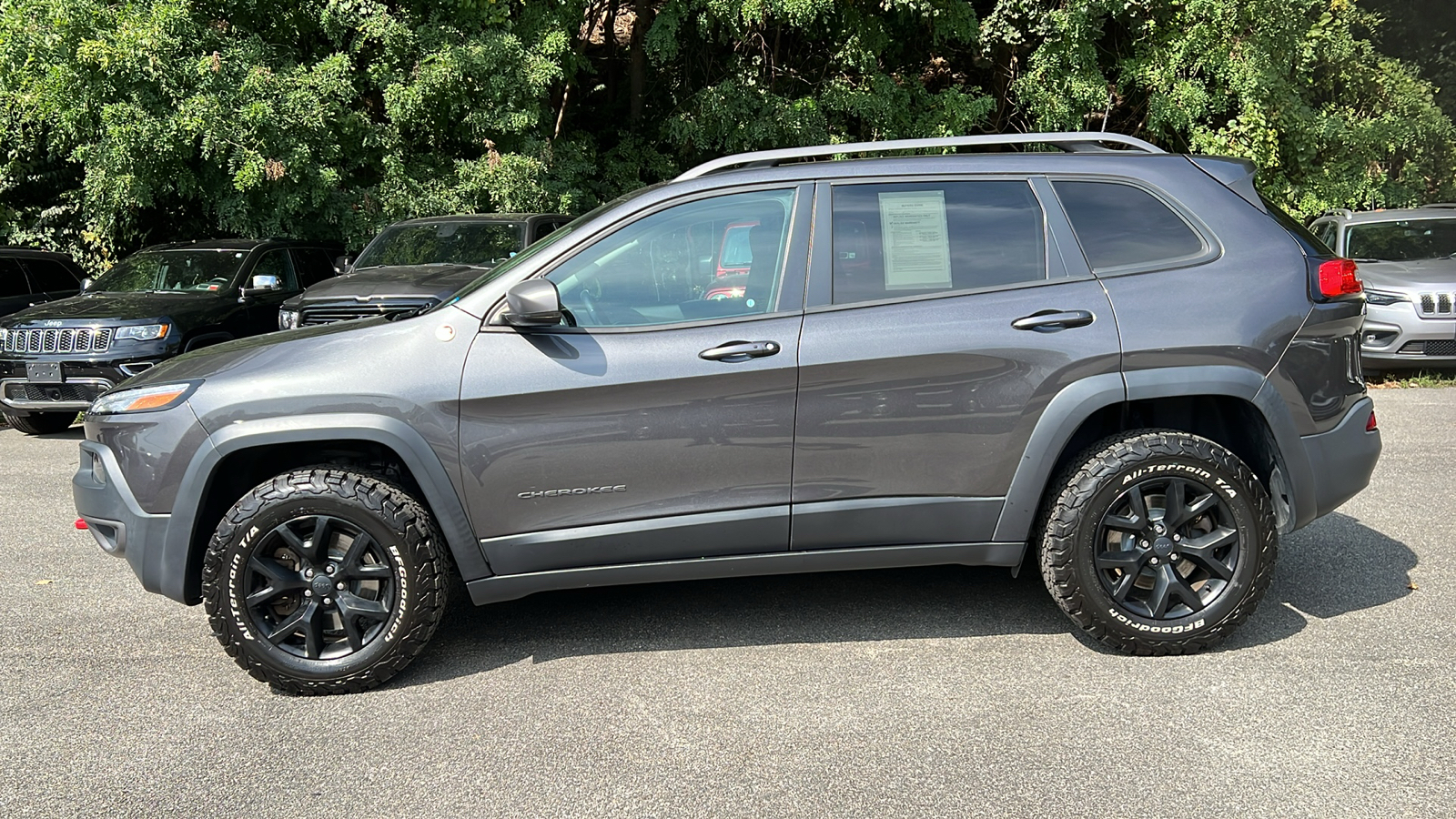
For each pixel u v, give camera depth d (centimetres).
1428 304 974
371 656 365
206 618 447
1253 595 374
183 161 1219
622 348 364
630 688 366
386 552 363
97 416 381
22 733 341
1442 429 786
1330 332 383
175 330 885
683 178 387
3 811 292
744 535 375
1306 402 380
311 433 358
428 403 360
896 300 373
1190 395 375
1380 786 286
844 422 369
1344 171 1609
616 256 375
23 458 821
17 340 874
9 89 1207
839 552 380
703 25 1437
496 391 360
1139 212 387
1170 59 1530
